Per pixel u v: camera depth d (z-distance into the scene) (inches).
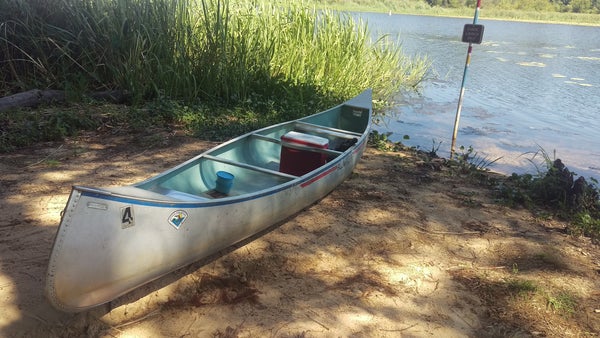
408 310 139.2
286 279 149.3
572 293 150.9
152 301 134.0
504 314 140.0
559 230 194.2
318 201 203.3
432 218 196.2
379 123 362.0
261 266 154.3
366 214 194.4
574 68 634.2
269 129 220.2
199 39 344.5
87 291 110.7
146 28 327.0
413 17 1614.2
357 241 173.3
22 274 138.6
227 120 303.1
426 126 358.6
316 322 130.9
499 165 284.4
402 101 431.5
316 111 333.7
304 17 410.3
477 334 131.8
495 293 149.3
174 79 326.6
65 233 104.0
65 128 257.9
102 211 108.2
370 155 273.3
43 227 163.5
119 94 326.0
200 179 173.8
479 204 213.9
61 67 327.0
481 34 277.0
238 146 200.7
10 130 247.8
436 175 248.2
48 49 328.8
